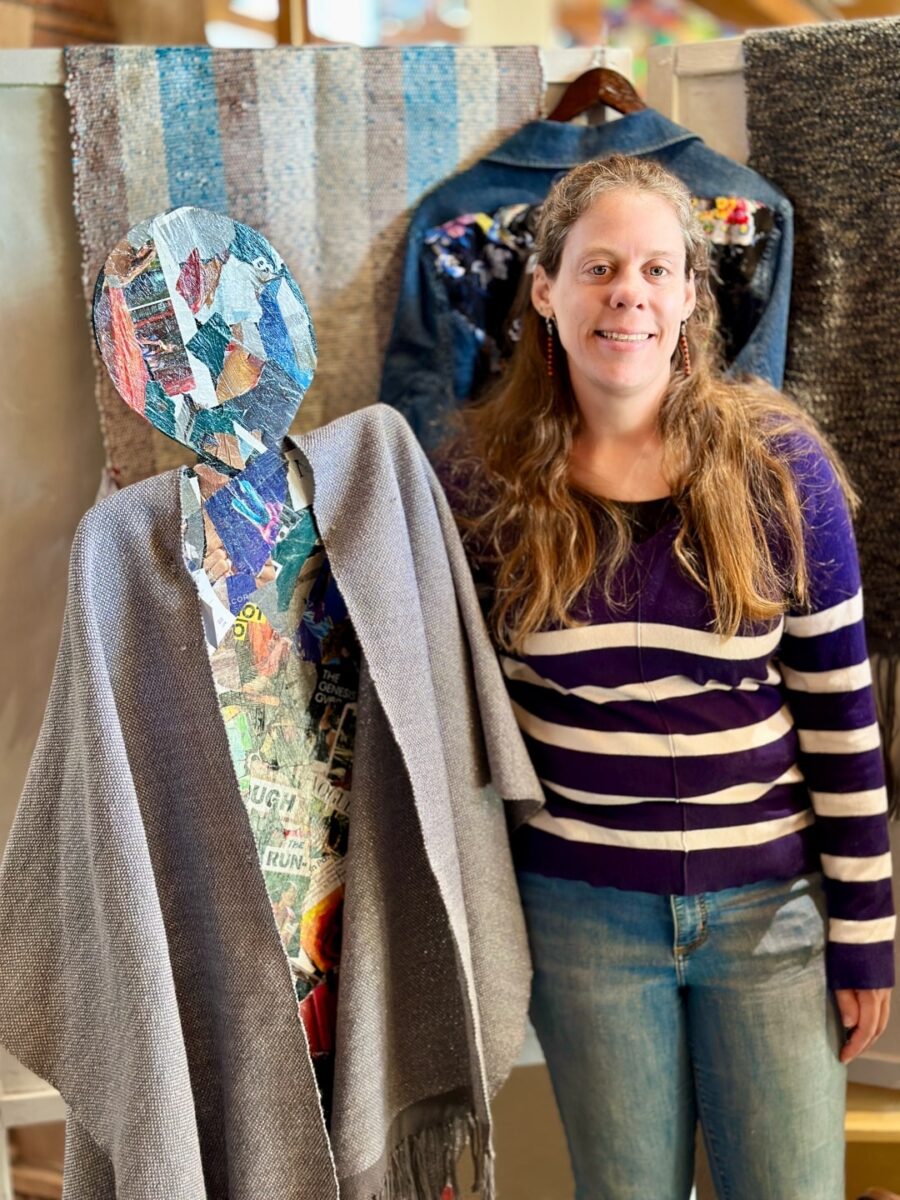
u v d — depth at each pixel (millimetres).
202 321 904
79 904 922
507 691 1107
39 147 1172
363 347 1284
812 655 1057
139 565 895
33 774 925
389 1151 1098
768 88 1214
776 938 1074
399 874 1066
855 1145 1456
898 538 1265
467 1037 1050
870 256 1218
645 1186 1111
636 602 1026
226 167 1199
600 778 1066
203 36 1726
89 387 1241
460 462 1141
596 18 2416
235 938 932
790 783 1093
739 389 1101
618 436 1071
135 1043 870
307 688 997
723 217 1205
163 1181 875
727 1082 1100
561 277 1018
